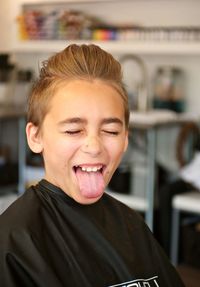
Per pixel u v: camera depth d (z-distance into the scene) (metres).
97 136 0.79
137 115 3.04
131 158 3.61
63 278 0.80
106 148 0.80
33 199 0.86
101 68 0.82
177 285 1.01
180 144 3.16
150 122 2.89
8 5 4.13
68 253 0.84
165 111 3.37
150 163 2.95
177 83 3.44
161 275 0.99
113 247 0.92
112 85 0.82
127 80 3.65
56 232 0.84
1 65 3.81
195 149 3.18
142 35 3.37
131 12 3.63
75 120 0.79
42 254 0.78
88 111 0.79
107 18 3.74
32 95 0.85
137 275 0.93
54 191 0.87
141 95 3.37
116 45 3.46
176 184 2.95
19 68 4.12
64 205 0.88
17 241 0.77
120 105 0.82
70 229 0.87
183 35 3.23
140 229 1.02
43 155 0.86
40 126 0.84
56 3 3.91
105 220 0.95
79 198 0.82
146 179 3.07
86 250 0.88
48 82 0.82
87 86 0.80
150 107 3.55
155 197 3.04
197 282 1.91
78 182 0.81
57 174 0.83
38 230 0.81
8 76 3.83
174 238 2.85
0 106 3.79
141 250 0.99
